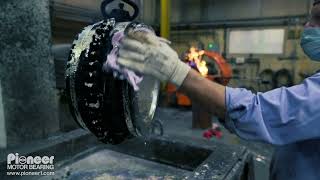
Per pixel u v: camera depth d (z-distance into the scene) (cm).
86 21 232
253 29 467
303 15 423
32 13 156
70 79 56
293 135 54
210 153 119
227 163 105
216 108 56
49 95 171
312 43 67
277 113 53
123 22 58
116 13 62
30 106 161
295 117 52
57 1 205
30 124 162
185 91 56
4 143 153
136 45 50
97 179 117
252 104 54
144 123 61
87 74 54
